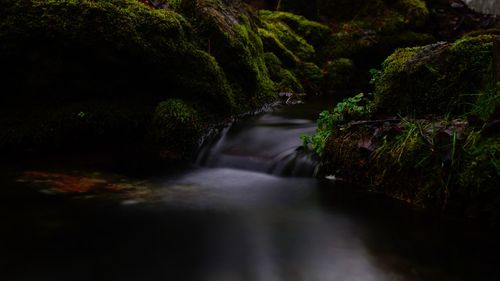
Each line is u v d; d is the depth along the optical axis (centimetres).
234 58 674
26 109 524
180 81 576
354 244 309
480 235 317
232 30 698
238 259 287
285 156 483
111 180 438
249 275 269
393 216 352
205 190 420
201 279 263
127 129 554
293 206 380
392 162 392
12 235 308
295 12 1178
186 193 410
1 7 492
